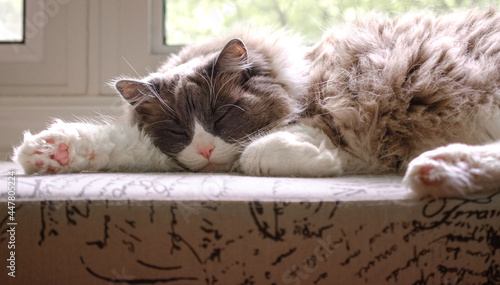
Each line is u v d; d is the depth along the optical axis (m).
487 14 0.66
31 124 0.83
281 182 0.53
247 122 0.65
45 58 0.84
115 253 0.49
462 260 0.48
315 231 0.48
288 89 0.68
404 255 0.48
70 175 0.57
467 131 0.61
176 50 0.85
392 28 0.69
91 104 0.84
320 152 0.58
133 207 0.49
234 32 0.75
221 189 0.51
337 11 0.82
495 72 0.61
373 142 0.63
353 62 0.67
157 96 0.67
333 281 0.49
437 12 0.72
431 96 0.62
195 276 0.49
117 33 0.83
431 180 0.48
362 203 0.49
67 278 0.49
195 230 0.48
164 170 0.67
